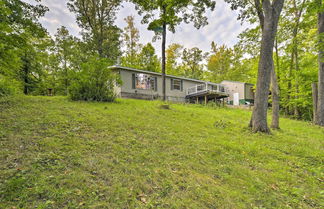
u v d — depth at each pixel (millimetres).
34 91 17391
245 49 11367
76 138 3891
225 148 4391
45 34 7859
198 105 14867
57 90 20656
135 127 5395
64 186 2209
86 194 2129
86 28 19359
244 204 2311
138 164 3090
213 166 3354
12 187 2045
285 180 3049
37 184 2170
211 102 17375
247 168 3416
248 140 5270
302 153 4449
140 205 2082
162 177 2758
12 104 6418
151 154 3574
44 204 1876
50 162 2738
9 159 2668
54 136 3842
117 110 7445
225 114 10859
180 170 3057
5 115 4910
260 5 7020
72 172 2541
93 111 6699
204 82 21016
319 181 3107
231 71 33594
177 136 5027
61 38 21359
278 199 2502
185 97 19422
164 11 14016
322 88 9633
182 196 2338
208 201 2285
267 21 6406
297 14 12320
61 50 21359
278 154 4285
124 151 3547
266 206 2324
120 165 2957
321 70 9664
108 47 20625
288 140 5590
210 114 9930
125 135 4555
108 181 2473
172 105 12203
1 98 7238
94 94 9258
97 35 19438
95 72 9328
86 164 2818
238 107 17734
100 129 4754
